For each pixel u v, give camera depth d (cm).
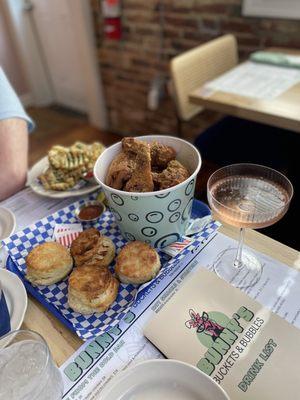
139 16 203
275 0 151
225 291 54
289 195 55
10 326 49
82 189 80
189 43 193
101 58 242
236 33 172
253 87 118
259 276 57
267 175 62
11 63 312
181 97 137
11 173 86
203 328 50
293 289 54
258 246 62
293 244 110
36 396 37
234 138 143
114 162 60
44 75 321
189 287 55
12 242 64
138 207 53
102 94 262
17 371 39
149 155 55
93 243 60
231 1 164
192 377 43
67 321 51
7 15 286
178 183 54
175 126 233
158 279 56
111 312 52
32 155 250
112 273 58
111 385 43
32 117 309
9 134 88
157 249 62
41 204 78
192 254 62
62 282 57
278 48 151
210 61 148
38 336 42
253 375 44
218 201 58
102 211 72
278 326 49
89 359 47
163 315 52
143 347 49
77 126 287
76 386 45
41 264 56
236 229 66
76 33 237
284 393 42
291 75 124
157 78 219
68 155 85
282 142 137
